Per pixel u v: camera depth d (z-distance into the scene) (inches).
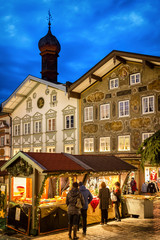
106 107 1059.3
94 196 505.0
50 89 1289.4
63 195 514.6
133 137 965.8
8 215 462.0
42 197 502.9
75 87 1098.7
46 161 439.8
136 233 404.5
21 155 439.5
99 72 1049.5
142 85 954.7
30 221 418.3
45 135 1298.0
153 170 949.2
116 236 389.4
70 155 506.9
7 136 1529.3
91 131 1095.6
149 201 526.9
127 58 970.1
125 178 561.6
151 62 912.3
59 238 387.5
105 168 508.4
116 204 495.5
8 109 1512.1
